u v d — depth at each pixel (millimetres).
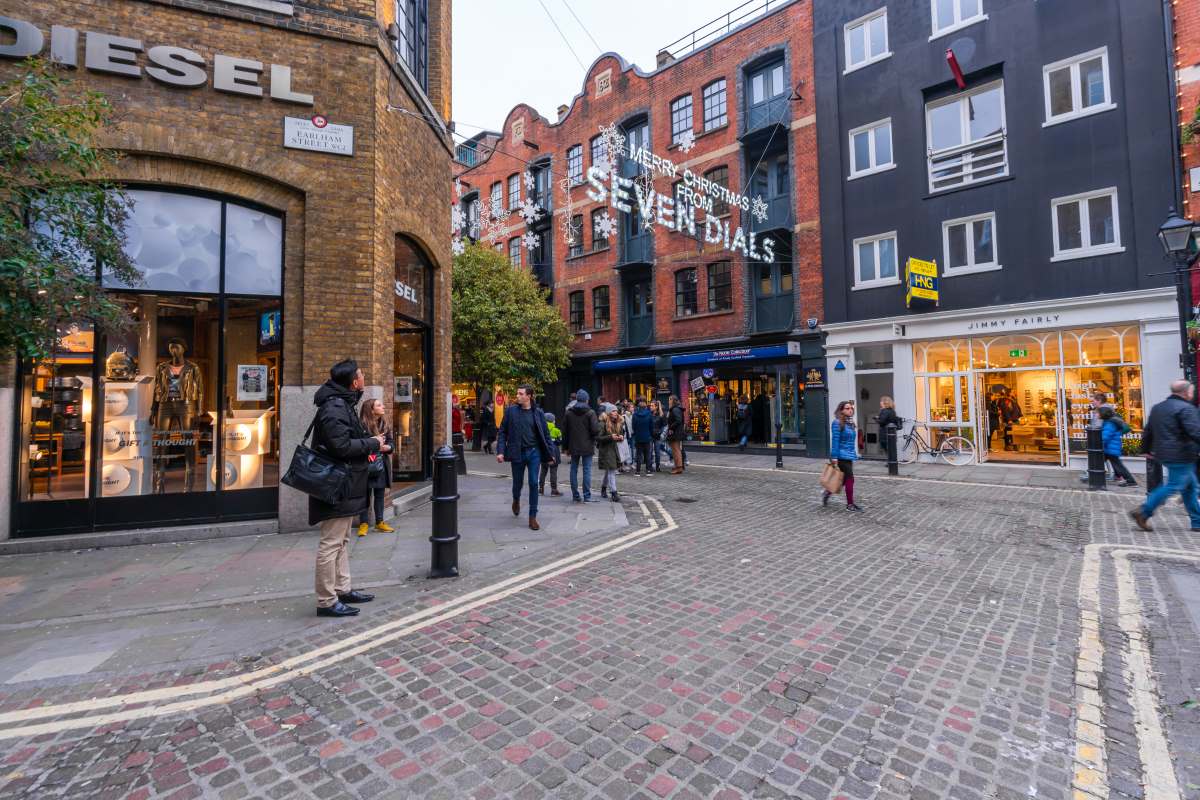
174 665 3396
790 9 16203
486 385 19484
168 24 6539
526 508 8281
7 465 6109
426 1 10250
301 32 7078
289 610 4301
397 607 4316
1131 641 3652
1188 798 2223
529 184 19953
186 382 6766
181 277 6746
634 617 4066
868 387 14953
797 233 15961
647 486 10805
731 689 3055
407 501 8172
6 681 3209
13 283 3613
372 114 7387
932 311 13711
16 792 2289
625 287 20484
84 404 6418
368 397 7191
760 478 11945
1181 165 10867
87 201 4453
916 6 14109
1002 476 11492
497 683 3139
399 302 8695
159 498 6582
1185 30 10836
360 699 2988
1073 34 12102
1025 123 12617
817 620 4004
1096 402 10633
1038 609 4207
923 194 13938
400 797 2244
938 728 2695
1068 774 2367
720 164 17578
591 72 21281
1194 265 10477
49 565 5516
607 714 2816
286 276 7043
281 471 6895
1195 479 6520
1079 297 11727
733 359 16906
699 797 2227
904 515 7805
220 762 2479
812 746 2559
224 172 6844
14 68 5969
